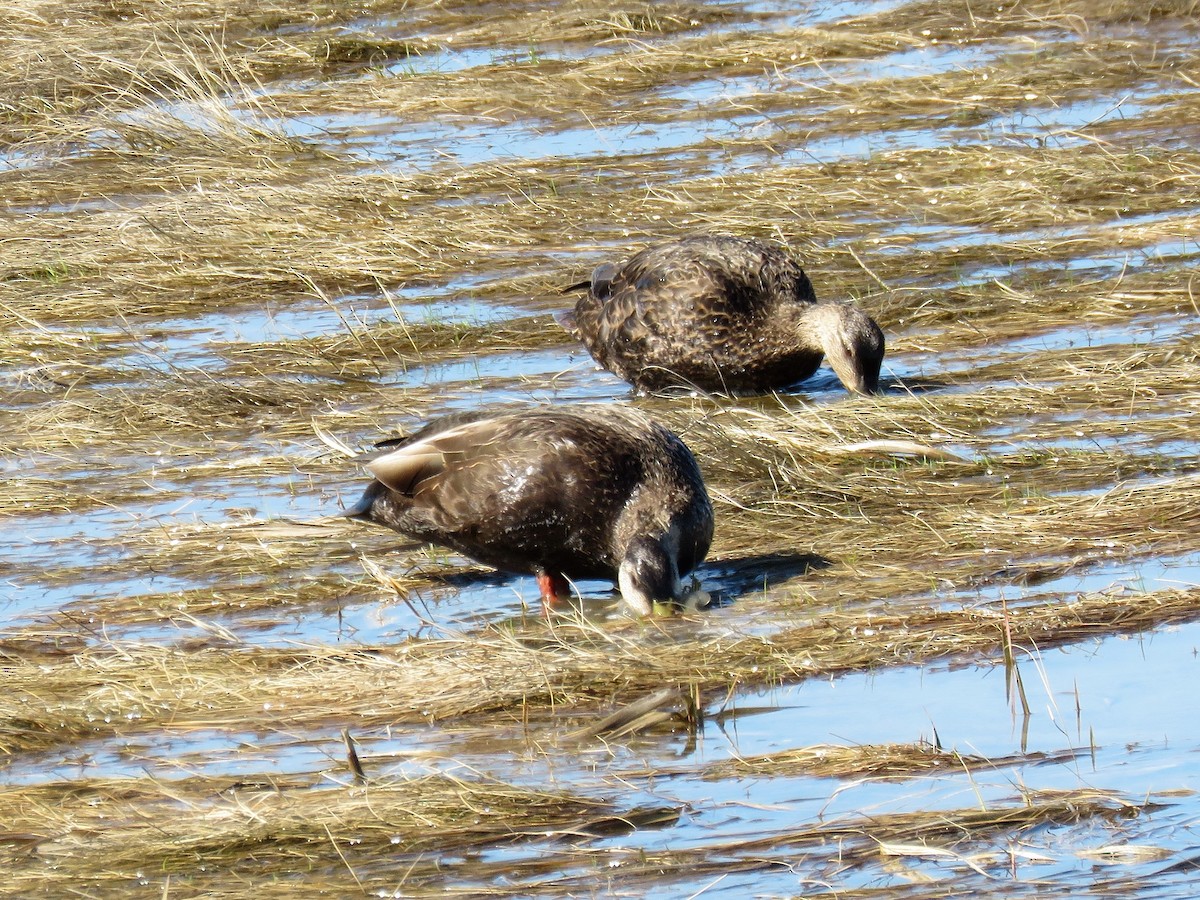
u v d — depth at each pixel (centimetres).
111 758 970
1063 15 2964
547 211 2155
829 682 1027
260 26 3188
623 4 3198
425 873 822
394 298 1908
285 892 806
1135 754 914
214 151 2505
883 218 2105
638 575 1128
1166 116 2433
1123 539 1208
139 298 1906
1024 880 798
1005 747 931
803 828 852
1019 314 1750
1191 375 1534
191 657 1087
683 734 970
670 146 2462
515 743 968
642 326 1641
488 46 3062
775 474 1345
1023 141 2370
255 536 1292
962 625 1083
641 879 812
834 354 1593
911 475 1355
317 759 956
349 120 2677
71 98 2658
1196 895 779
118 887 820
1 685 1051
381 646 1098
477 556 1209
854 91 2655
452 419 1233
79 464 1471
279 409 1596
